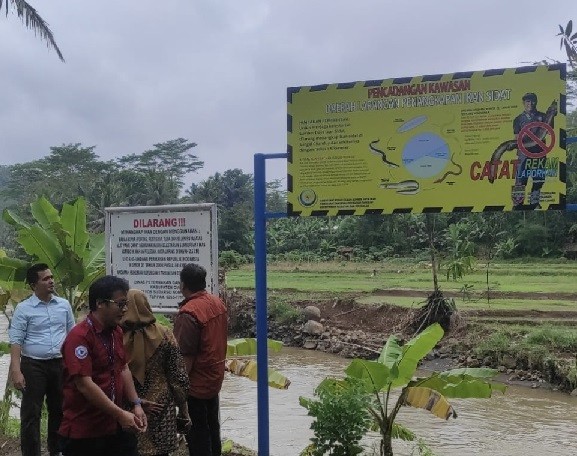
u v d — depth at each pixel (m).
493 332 18.33
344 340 21.59
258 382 5.79
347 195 5.50
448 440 10.18
